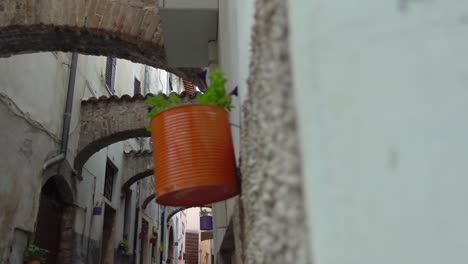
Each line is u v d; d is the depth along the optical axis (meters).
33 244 6.84
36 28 4.99
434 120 0.66
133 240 13.91
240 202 1.85
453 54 0.68
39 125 7.04
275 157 0.87
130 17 4.92
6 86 6.00
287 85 0.82
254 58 1.21
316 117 0.72
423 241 0.62
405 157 0.66
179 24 3.61
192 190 1.64
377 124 0.69
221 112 1.72
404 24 0.71
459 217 0.62
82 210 9.05
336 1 0.76
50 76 7.51
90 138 8.82
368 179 0.67
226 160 1.65
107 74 11.44
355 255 0.64
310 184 0.69
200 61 4.27
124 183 12.45
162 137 1.67
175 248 26.36
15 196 6.22
